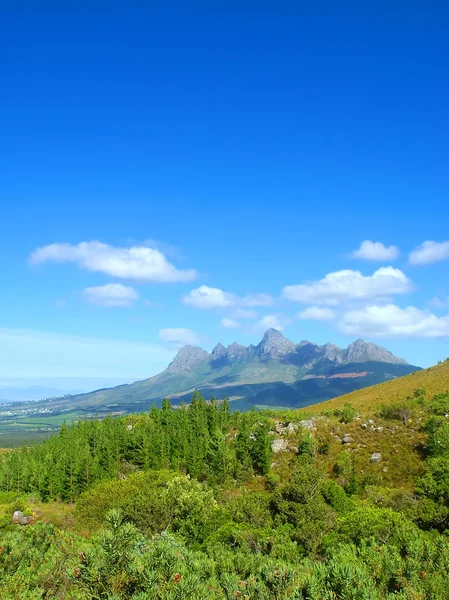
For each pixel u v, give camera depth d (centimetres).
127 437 10025
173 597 1020
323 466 7575
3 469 9731
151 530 4650
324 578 1338
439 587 1533
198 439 9244
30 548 1608
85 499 6425
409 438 7675
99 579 1062
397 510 5119
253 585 1325
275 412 11588
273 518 4931
